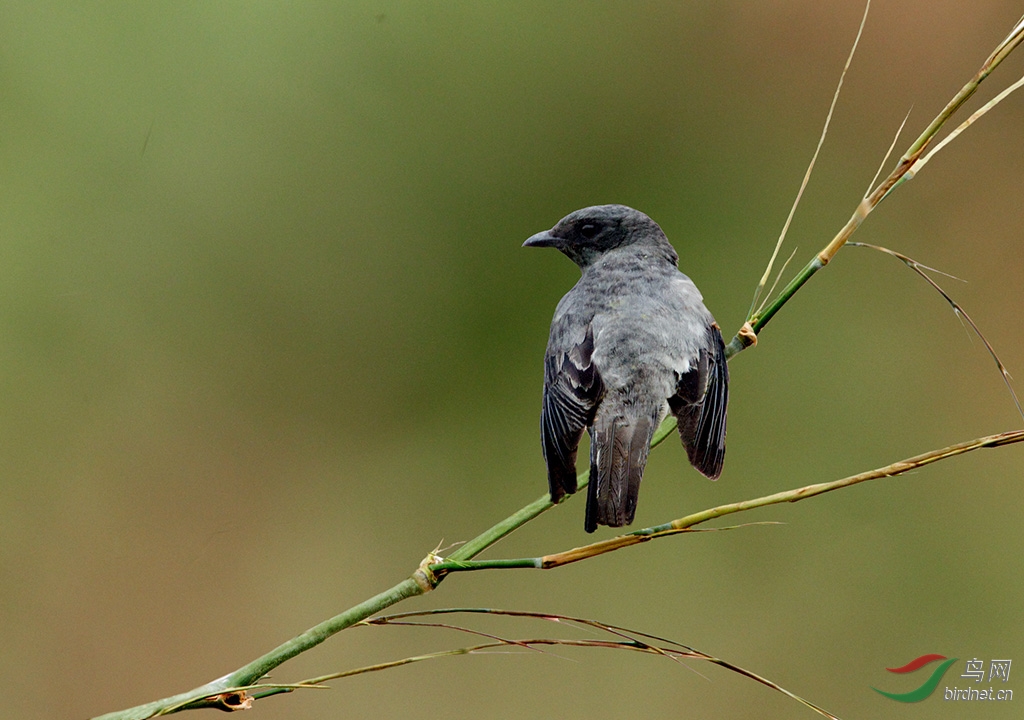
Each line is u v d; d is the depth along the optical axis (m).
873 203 6.21
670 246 7.85
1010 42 5.86
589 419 6.79
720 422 6.83
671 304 7.10
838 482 4.81
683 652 4.55
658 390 6.77
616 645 4.58
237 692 4.67
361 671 4.65
